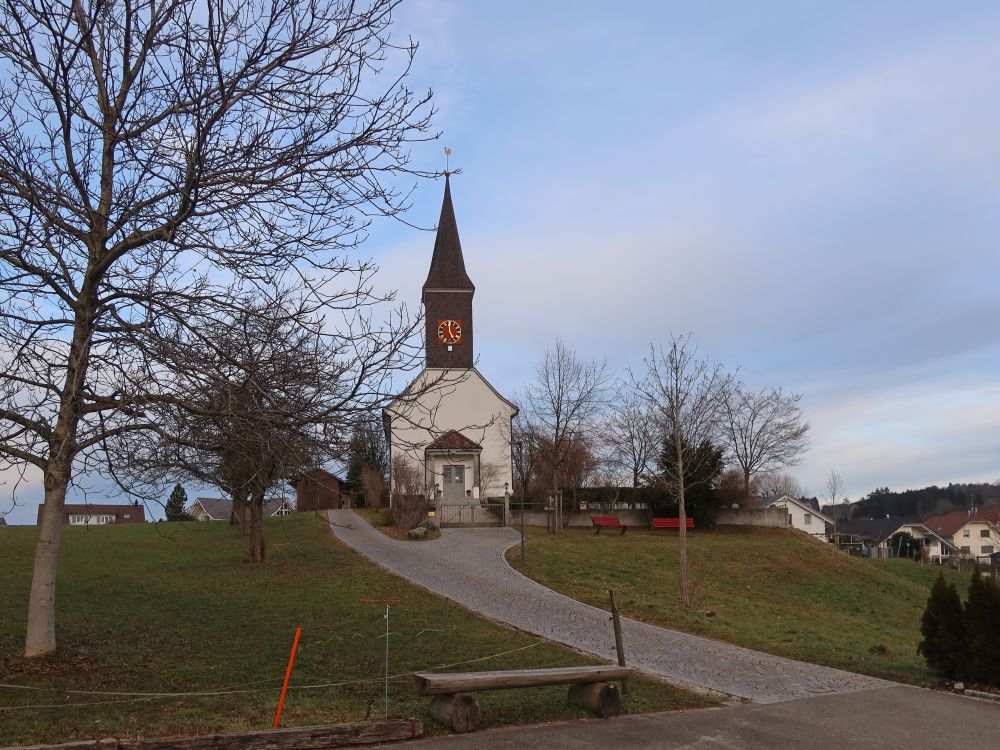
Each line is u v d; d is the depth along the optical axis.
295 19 8.45
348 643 13.84
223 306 8.90
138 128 8.84
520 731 8.05
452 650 13.45
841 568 33.72
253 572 23.80
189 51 8.46
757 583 28.47
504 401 48.19
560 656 13.16
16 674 10.01
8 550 27.09
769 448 59.00
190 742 6.59
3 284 8.73
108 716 8.16
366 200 9.09
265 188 8.70
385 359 8.81
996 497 117.94
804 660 13.96
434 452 44.91
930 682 11.76
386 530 35.69
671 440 29.19
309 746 7.04
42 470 10.70
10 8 8.06
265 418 8.52
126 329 8.68
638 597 21.61
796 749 7.89
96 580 21.59
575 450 43.75
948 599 11.87
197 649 12.70
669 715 9.15
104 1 8.28
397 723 7.52
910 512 125.19
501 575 23.95
